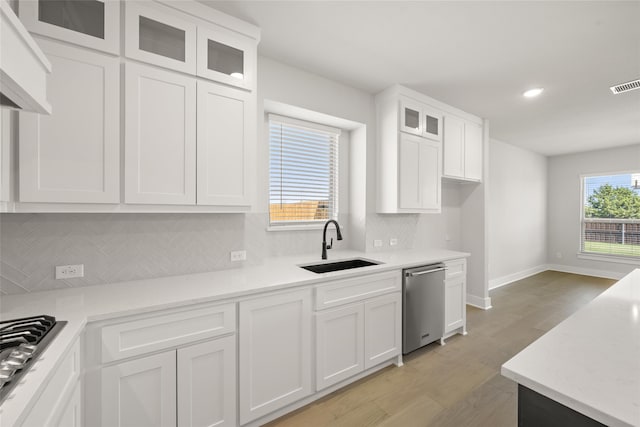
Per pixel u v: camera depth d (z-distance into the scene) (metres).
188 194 1.66
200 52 1.69
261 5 1.73
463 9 1.75
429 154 3.05
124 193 1.49
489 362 2.47
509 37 2.03
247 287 1.63
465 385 2.14
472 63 2.38
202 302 1.46
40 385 0.75
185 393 1.43
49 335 1.00
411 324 2.47
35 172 1.27
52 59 1.31
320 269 2.46
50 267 1.54
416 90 2.92
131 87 1.50
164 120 1.59
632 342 0.89
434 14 1.80
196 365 1.46
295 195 2.79
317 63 2.40
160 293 1.51
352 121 2.82
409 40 2.08
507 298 4.25
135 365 1.30
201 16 1.69
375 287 2.24
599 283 5.01
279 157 2.69
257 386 1.66
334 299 2.00
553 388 0.66
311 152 2.89
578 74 2.55
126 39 1.48
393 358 2.42
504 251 5.01
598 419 0.58
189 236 1.95
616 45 2.11
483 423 1.75
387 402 1.95
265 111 2.56
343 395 2.02
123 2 1.49
